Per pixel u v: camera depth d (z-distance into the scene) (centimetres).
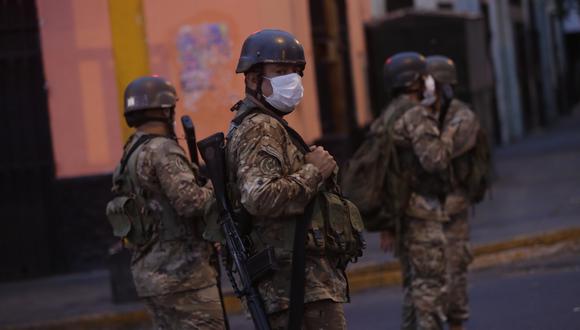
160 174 1722
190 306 1738
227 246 1358
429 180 1981
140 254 1767
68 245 3900
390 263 3219
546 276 2984
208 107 4134
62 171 3916
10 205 3903
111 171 3925
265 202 1277
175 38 4116
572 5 8581
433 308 1973
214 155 1349
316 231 1315
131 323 2973
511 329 2288
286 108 1338
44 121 3906
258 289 1322
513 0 9469
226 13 4147
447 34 4953
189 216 1714
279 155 1302
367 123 5222
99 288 3478
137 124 1817
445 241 2009
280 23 4278
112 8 3127
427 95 2047
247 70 1337
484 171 2223
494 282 3009
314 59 4716
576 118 12156
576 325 2248
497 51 8369
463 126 2188
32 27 3900
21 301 3384
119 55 3123
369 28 5259
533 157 6906
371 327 2555
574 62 15125
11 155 3903
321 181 1311
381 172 1991
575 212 3906
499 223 3866
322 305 1318
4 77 3900
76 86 3916
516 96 9019
